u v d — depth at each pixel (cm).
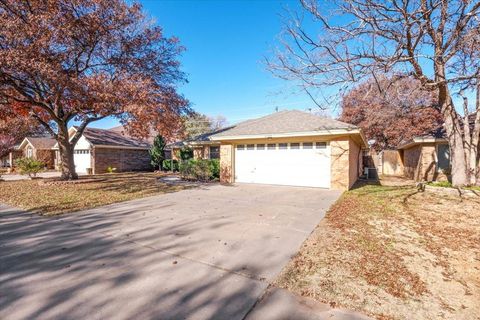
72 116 1320
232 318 238
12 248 411
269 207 722
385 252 396
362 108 1992
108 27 1067
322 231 498
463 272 338
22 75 934
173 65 1369
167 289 288
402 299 272
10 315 241
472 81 753
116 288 289
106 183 1296
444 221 569
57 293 279
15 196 896
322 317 240
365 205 738
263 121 1392
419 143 1378
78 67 1113
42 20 834
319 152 1129
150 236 470
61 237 466
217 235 475
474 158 916
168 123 1232
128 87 992
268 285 297
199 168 1448
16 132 2094
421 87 802
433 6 607
